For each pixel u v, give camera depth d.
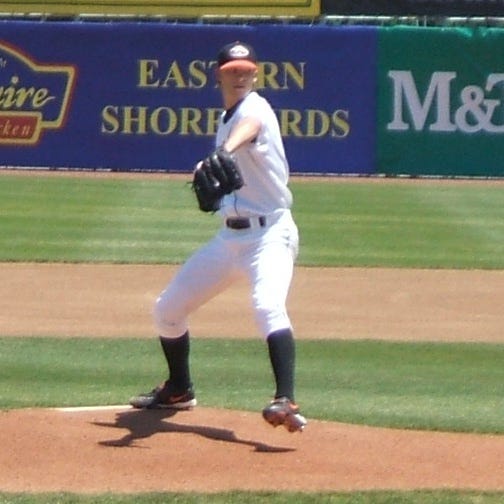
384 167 88.06
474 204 72.06
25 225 60.69
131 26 87.94
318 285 46.03
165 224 61.66
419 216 66.50
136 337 36.44
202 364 33.09
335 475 22.38
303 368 32.88
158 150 88.88
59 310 40.53
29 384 30.44
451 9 92.62
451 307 42.09
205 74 88.06
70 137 89.19
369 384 31.09
